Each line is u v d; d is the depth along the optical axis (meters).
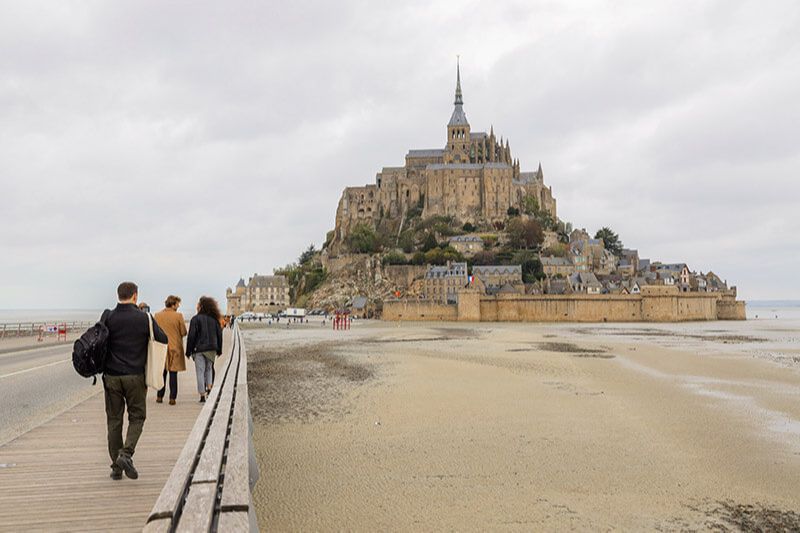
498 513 12.88
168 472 9.80
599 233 187.12
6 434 13.48
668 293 130.62
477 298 127.44
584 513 12.94
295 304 182.88
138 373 8.95
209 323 17.64
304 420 21.56
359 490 14.19
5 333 53.50
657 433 19.77
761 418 22.12
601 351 50.34
